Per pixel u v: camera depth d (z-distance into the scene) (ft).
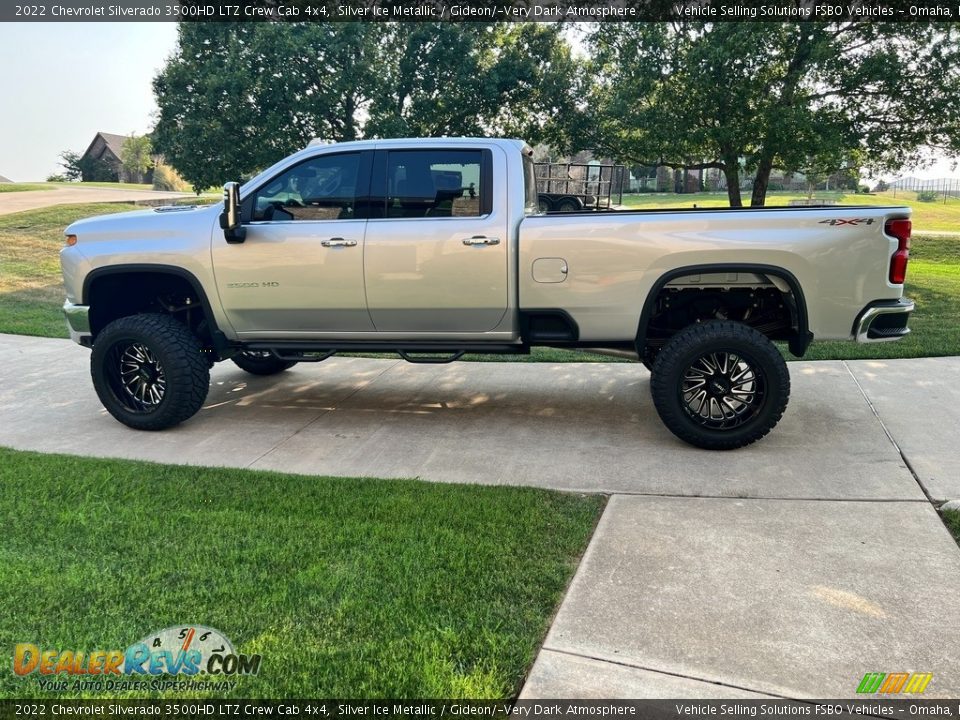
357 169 16.72
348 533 11.85
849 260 14.97
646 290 15.64
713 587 10.24
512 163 16.15
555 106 53.47
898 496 13.23
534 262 15.90
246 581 10.30
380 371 24.07
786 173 47.06
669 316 17.22
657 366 15.69
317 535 11.79
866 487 13.67
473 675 8.34
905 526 12.02
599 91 52.49
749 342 15.23
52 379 23.40
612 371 23.50
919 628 9.21
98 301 18.58
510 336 16.94
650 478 14.44
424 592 10.00
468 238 16.05
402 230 16.35
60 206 77.56
